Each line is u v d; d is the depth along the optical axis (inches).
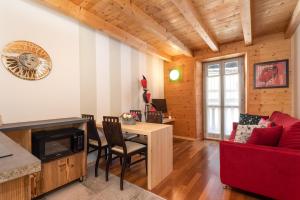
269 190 71.8
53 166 80.7
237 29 131.8
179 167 112.8
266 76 143.3
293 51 128.3
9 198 26.2
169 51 183.0
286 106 134.3
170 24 122.6
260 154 73.3
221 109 182.5
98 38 130.2
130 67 159.3
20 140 73.5
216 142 177.3
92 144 104.3
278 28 131.9
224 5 98.0
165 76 206.4
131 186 88.8
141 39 150.4
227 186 87.1
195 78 183.9
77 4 98.8
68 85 110.4
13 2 86.6
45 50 99.0
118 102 146.3
